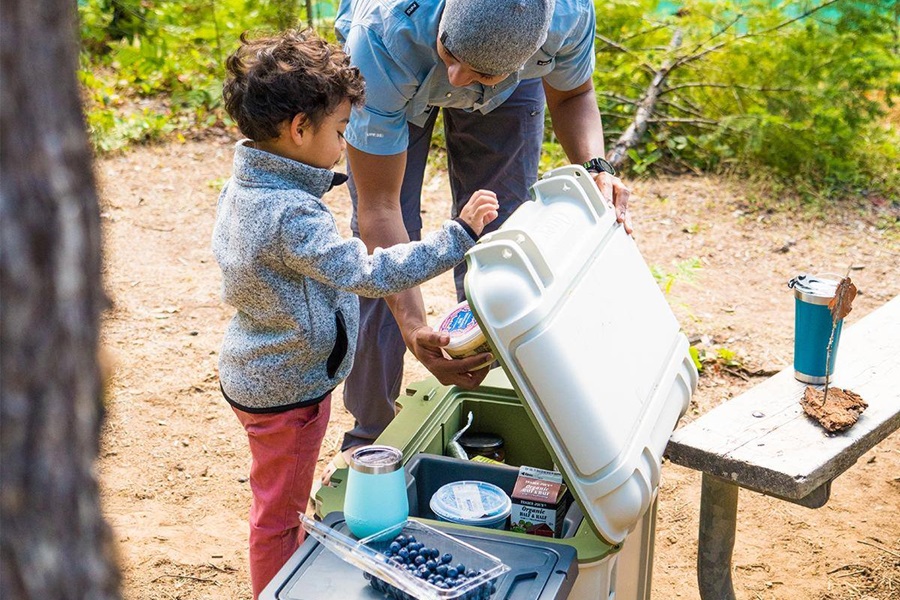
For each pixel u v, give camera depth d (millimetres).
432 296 4953
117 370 4148
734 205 6180
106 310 1083
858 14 6527
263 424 2330
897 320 3039
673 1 7230
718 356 4406
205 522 3275
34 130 884
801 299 2600
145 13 7625
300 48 2211
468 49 2209
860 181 6590
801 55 6684
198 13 7535
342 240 2152
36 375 894
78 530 950
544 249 2062
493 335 1899
